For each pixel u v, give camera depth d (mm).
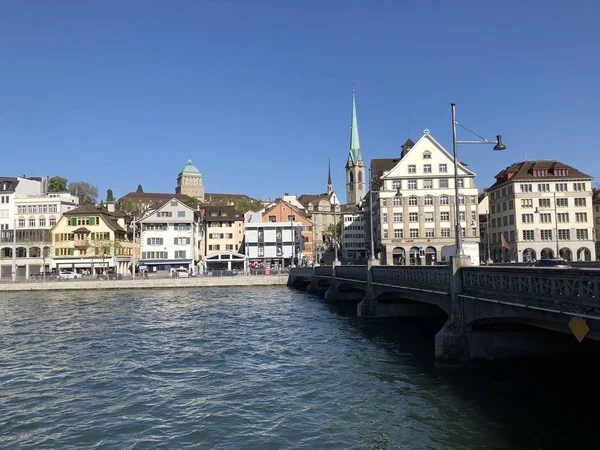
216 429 14680
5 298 60844
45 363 23562
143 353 25656
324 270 58125
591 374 19469
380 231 82625
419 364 22031
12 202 96250
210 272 84188
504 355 20172
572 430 13539
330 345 27406
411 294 27781
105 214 93312
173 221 94812
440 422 14625
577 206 79562
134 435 14344
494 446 12742
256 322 37094
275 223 101375
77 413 16312
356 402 16891
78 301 55438
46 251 89875
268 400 17391
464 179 81562
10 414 16312
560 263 39406
